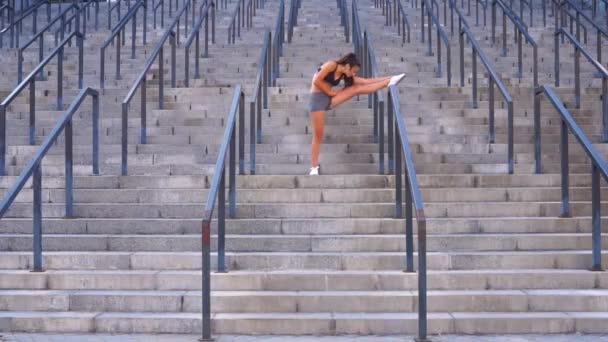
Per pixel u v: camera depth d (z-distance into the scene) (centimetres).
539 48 1466
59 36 1675
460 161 967
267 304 660
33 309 666
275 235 781
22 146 999
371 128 1042
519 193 853
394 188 870
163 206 824
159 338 621
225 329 635
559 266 722
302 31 1675
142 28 1775
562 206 815
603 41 1619
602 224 793
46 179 893
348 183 880
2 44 1686
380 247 753
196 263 723
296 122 1075
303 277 685
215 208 830
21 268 725
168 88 1220
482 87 1198
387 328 634
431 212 820
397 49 1466
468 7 1822
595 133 1071
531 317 638
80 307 665
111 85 1302
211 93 1201
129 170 938
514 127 1052
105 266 725
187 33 1673
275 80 1270
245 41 1642
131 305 664
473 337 623
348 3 2030
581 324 635
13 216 835
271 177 881
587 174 904
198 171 938
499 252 742
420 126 1046
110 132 1065
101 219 805
